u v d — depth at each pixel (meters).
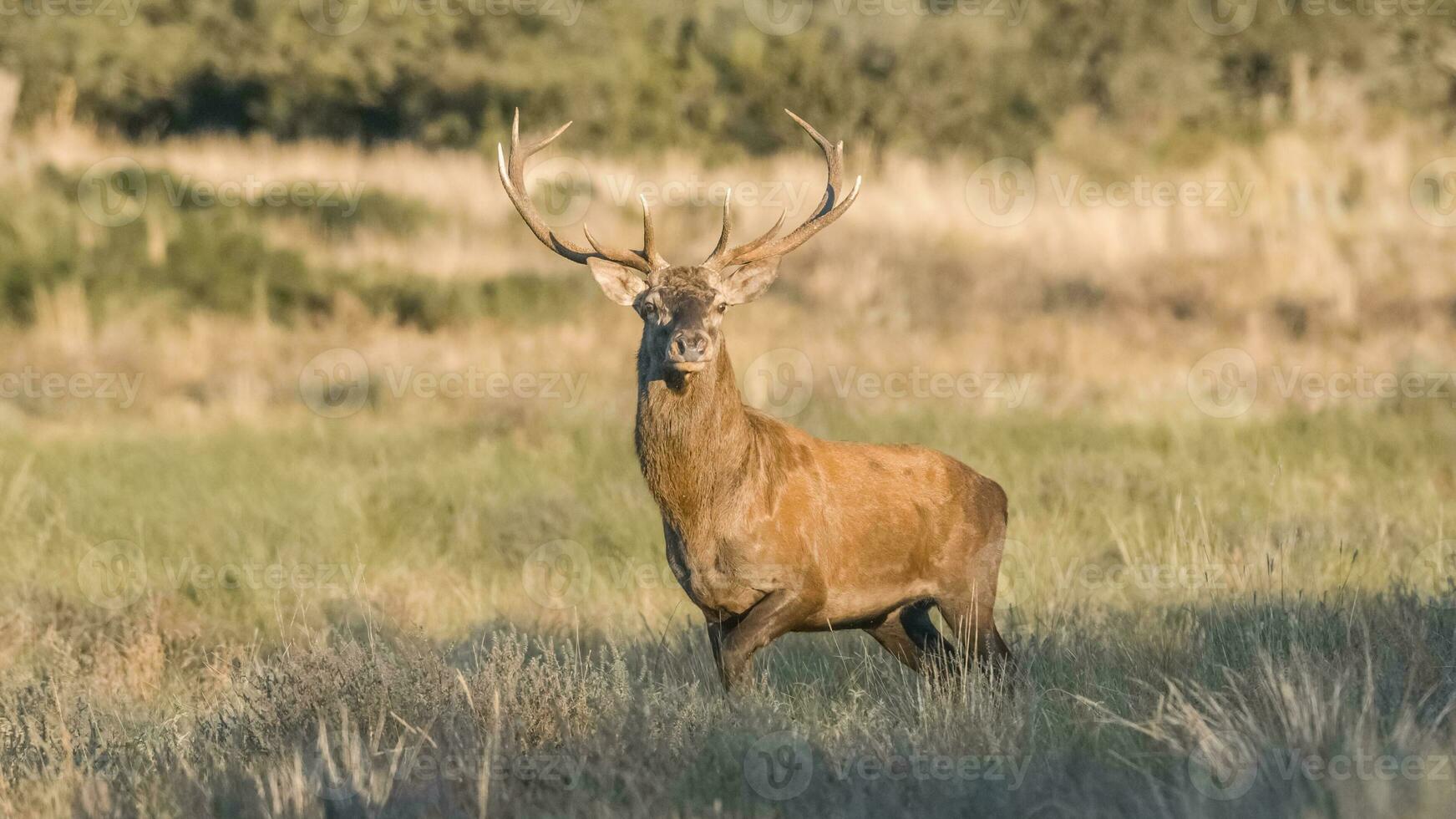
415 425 54.12
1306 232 79.12
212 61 114.94
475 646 25.84
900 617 26.45
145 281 69.25
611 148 109.75
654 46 118.81
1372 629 24.48
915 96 110.94
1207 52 115.25
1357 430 47.72
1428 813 16.72
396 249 77.50
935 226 85.12
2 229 69.94
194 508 40.38
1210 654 24.38
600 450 47.78
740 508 23.38
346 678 22.66
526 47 116.00
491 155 102.56
